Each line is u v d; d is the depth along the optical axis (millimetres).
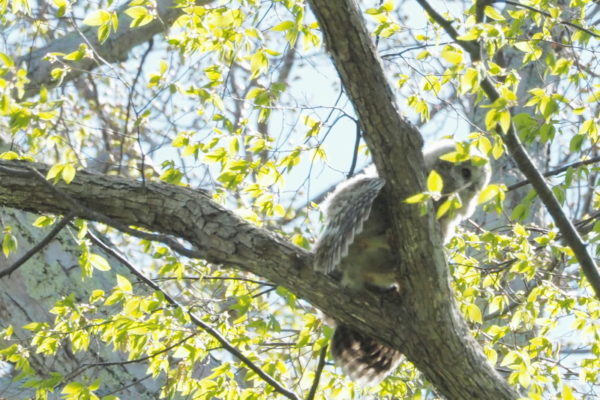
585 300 11398
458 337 8922
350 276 9469
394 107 8391
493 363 10531
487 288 11836
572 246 10070
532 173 9828
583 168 11039
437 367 9047
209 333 10414
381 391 11602
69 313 10906
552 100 9797
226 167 10711
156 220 9516
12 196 9695
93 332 10805
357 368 10562
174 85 10531
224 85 10789
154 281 11516
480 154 8406
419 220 8492
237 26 10672
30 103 9695
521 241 11219
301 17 10469
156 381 12391
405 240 8633
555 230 11547
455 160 8266
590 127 10406
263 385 11242
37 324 10539
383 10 10844
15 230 12625
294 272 9070
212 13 10719
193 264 11711
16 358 10539
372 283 9508
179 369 10898
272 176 10562
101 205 9578
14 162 9922
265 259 9102
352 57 8227
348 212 8867
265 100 10734
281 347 11812
